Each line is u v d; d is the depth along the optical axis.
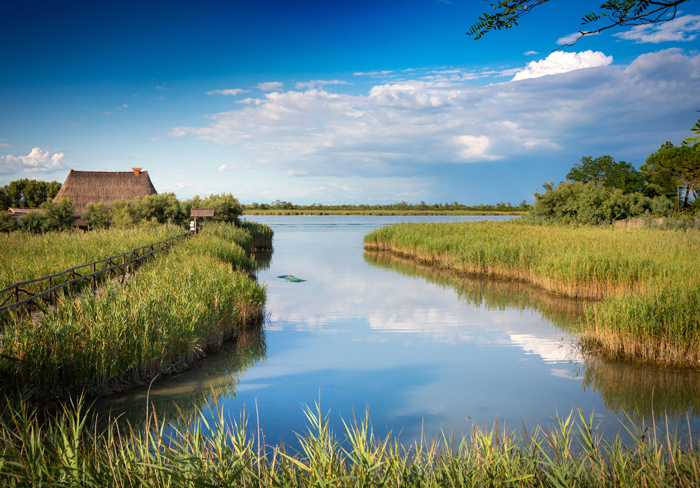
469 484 3.34
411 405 7.29
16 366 6.31
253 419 6.66
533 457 3.78
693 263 14.09
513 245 21.77
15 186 84.56
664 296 9.96
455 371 9.00
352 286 19.08
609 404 7.37
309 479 3.35
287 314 14.06
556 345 10.70
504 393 7.84
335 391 7.91
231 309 11.76
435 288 18.58
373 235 36.28
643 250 17.53
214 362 9.46
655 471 3.56
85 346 7.16
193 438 3.88
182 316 9.43
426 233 31.33
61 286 9.70
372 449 5.00
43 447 3.37
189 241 22.77
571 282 16.08
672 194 47.09
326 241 43.34
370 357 9.90
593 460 3.73
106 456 3.72
